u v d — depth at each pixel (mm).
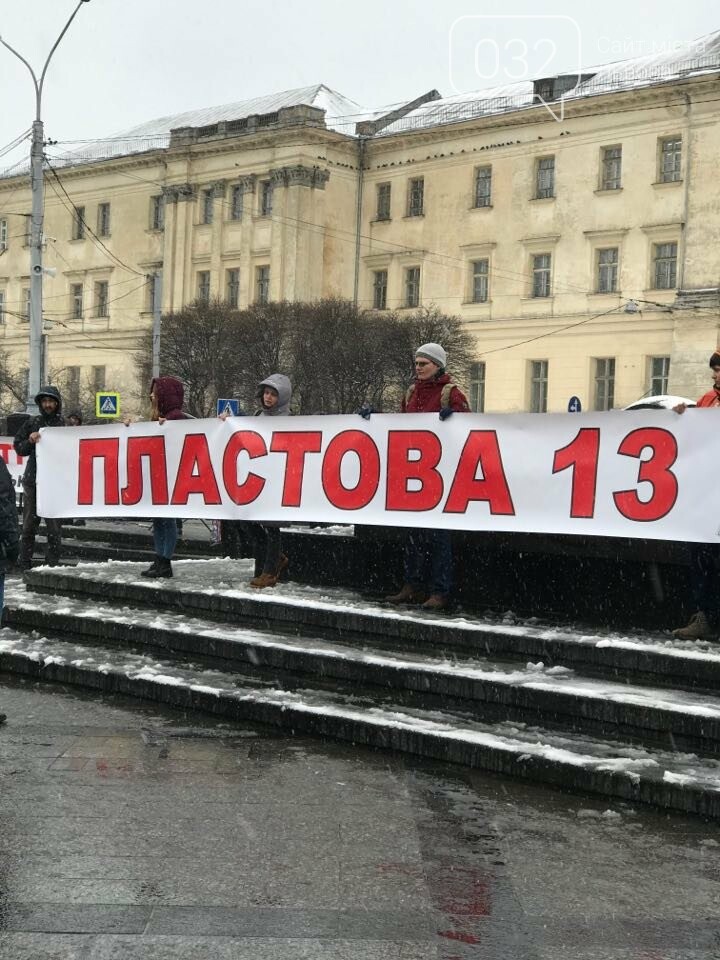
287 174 61219
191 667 8492
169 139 69312
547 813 5816
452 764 6598
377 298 63750
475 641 7824
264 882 4898
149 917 4531
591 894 4836
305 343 52562
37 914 4539
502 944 4363
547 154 57312
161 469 10438
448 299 60812
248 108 69125
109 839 5363
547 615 8594
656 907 4719
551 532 7992
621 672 7094
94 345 72562
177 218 66875
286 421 9547
